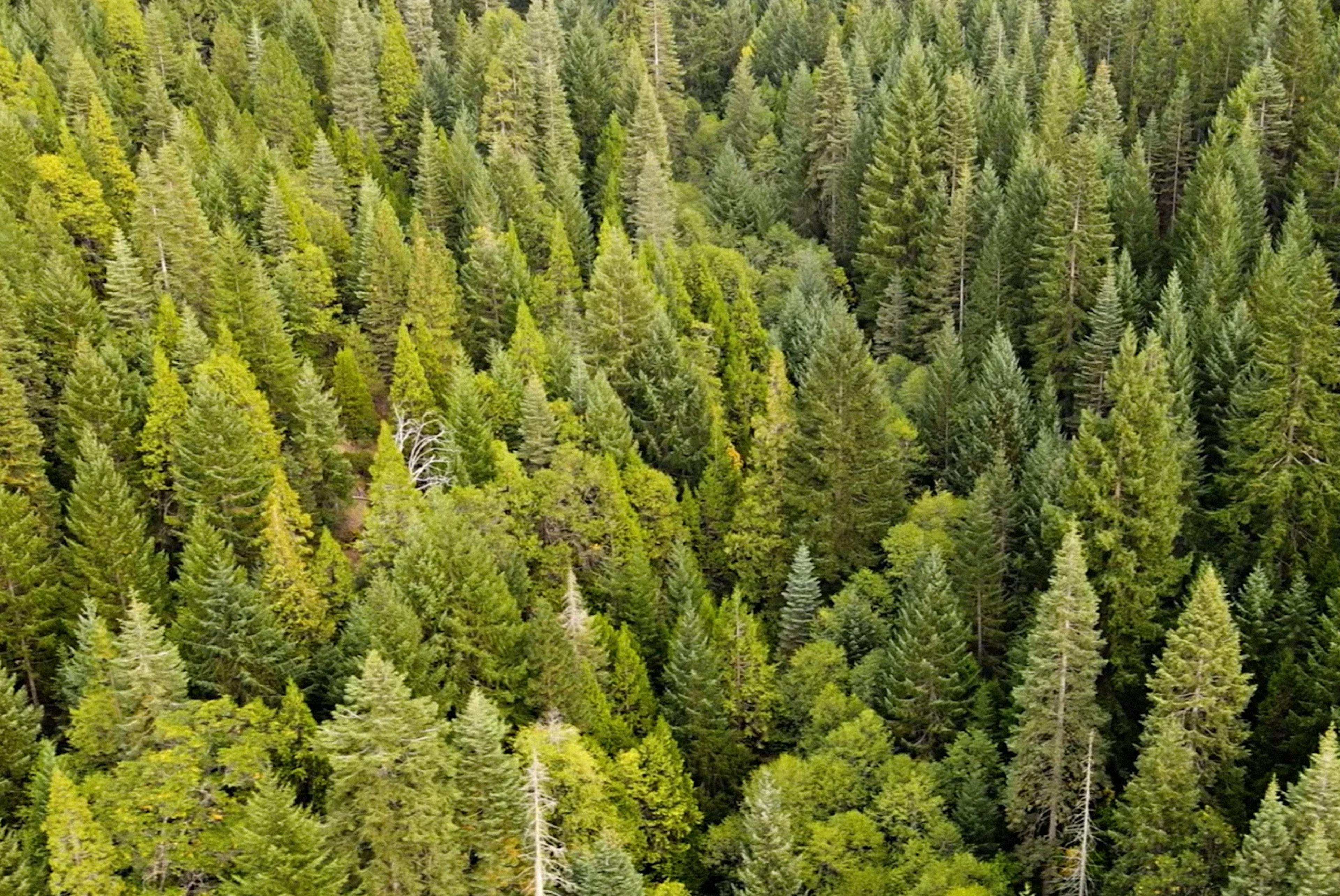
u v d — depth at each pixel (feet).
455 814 152.25
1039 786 178.81
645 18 408.26
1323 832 147.33
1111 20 408.67
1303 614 190.70
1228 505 219.00
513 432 239.91
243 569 184.24
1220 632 166.91
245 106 372.38
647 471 225.35
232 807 147.74
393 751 144.56
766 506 230.07
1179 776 164.66
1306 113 321.93
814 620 211.00
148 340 229.04
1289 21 341.41
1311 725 176.35
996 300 288.92
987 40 404.57
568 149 360.48
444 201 326.85
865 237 330.13
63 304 227.40
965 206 304.50
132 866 144.66
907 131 331.36
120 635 183.32
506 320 283.18
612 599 210.38
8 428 196.24
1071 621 170.91
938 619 194.39
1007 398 242.78
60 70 345.31
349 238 299.99
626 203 347.97
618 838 161.27
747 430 258.98
